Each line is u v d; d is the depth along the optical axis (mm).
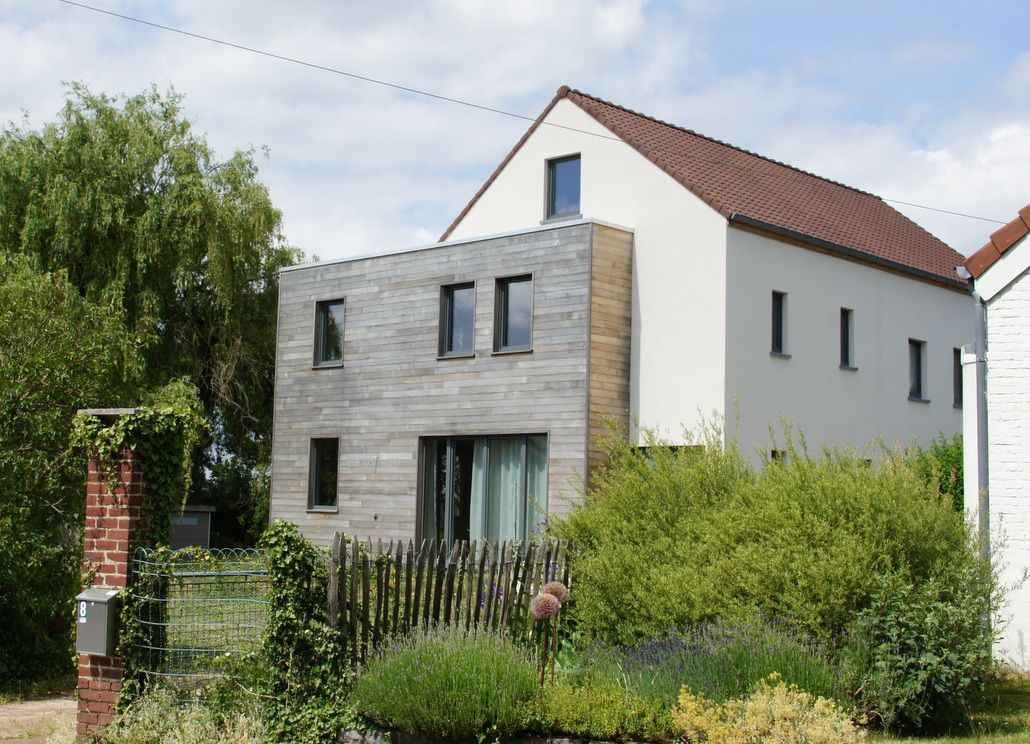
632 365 18719
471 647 8891
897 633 8734
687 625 9539
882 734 8586
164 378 25047
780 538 9375
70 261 24000
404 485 20078
